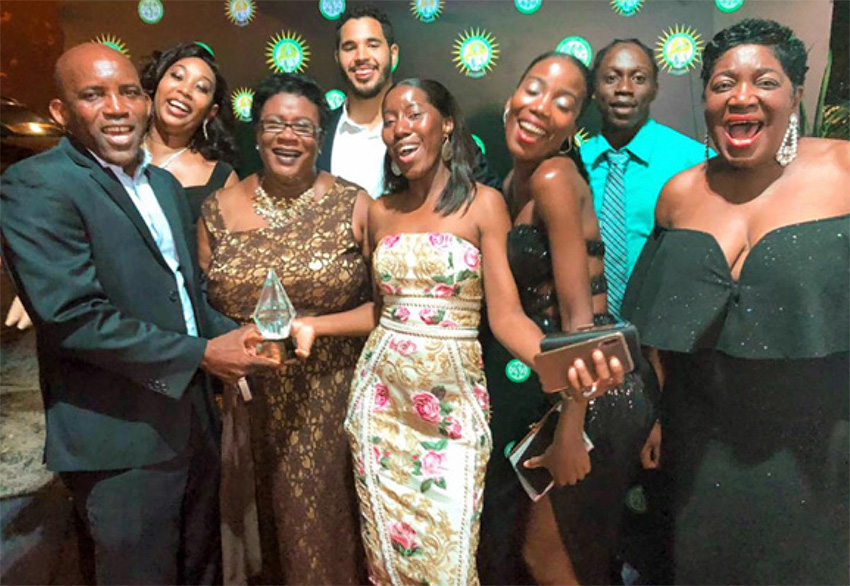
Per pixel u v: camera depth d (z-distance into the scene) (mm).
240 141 2633
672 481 1787
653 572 2008
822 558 1620
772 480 1604
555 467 1657
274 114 1703
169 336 1669
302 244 1772
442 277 1577
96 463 1698
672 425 1772
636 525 2051
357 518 1939
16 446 2604
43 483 2479
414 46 2469
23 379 3061
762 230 1503
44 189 1557
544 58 1565
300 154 1734
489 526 2064
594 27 2340
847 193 1465
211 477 1985
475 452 1652
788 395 1562
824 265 1430
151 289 1696
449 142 1609
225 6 2611
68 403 1708
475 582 1710
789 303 1445
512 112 1578
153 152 2268
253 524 1896
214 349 1671
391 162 1699
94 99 1578
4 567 2150
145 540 1783
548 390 1453
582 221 1595
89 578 2127
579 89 1556
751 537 1650
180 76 2182
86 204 1597
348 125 2279
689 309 1561
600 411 1684
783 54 1438
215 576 2074
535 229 1626
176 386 1678
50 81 2783
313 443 1862
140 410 1721
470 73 2457
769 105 1427
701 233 1574
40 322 1636
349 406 1777
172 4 2639
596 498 1788
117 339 1601
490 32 2422
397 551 1707
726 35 1494
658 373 1793
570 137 1658
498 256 1598
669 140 1976
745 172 1542
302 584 1918
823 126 1916
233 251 1794
